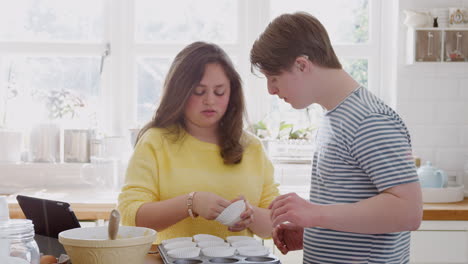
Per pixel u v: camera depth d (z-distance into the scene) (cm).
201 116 181
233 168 187
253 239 157
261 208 176
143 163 182
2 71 349
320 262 148
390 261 143
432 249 274
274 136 348
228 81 183
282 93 150
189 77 180
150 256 154
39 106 350
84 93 353
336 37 357
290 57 144
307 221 131
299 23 146
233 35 356
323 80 145
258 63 151
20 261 108
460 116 334
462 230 274
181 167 183
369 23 357
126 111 353
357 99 141
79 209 269
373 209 130
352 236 143
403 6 332
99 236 136
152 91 354
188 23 355
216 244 150
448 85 333
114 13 350
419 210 132
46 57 351
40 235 165
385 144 133
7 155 332
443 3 333
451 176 335
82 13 352
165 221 165
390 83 346
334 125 143
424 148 335
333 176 144
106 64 352
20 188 332
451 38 322
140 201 174
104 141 327
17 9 350
